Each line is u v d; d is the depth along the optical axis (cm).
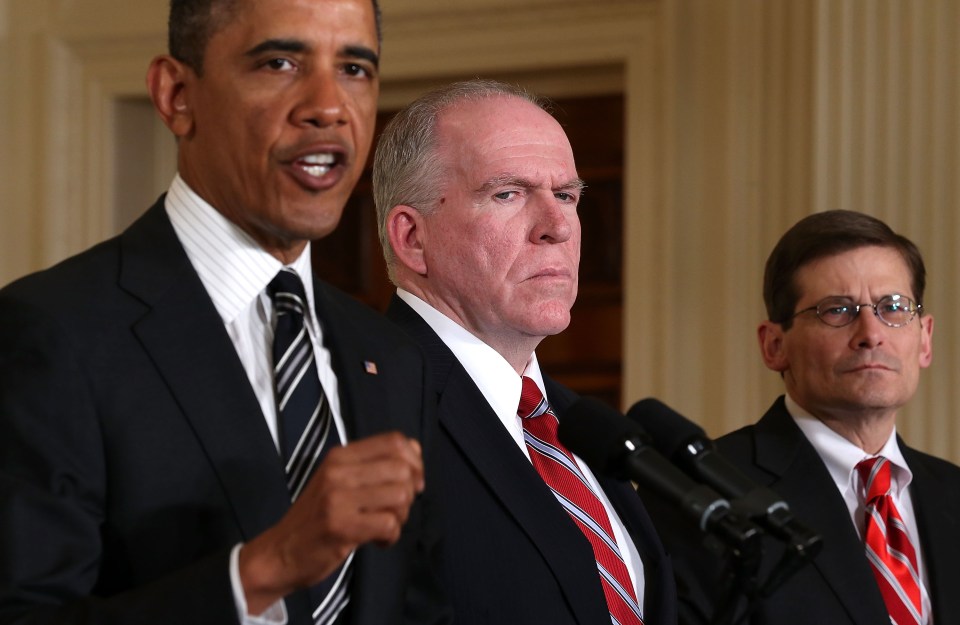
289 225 279
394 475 229
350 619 282
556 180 391
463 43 870
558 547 353
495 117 395
